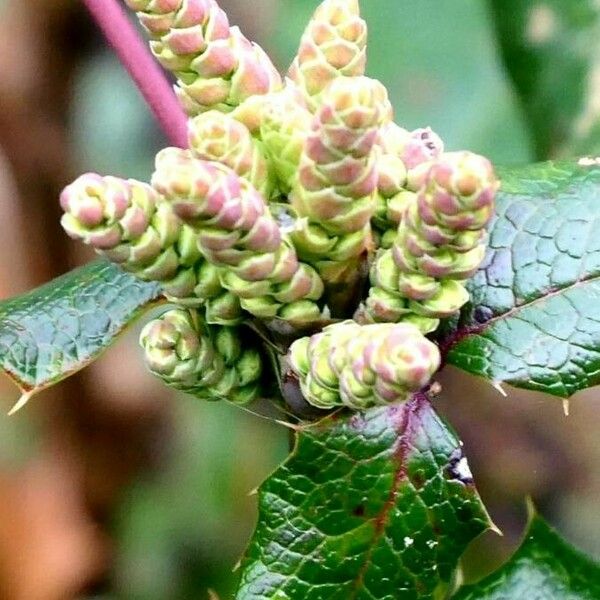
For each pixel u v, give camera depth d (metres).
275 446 0.62
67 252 0.57
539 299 0.31
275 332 0.30
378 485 0.31
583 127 0.43
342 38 0.28
